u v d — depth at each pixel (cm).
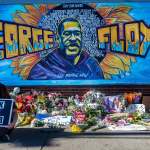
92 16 1447
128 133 1180
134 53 1447
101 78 1450
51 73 1460
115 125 1259
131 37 1446
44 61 1459
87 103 1384
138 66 1448
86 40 1449
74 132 1195
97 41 1448
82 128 1216
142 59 1447
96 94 1410
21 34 1452
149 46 1446
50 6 1448
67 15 1448
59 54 1456
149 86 1446
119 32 1447
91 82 1450
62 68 1459
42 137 1153
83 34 1449
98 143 1089
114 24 1446
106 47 1448
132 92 1444
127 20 1441
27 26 1450
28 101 1395
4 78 1457
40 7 1448
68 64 1457
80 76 1455
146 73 1448
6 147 1059
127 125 1262
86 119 1290
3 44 1456
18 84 1457
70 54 1455
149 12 1438
